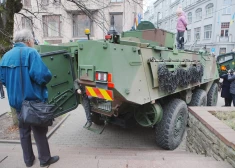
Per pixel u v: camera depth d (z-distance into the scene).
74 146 4.73
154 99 3.90
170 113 4.33
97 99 3.96
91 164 2.74
